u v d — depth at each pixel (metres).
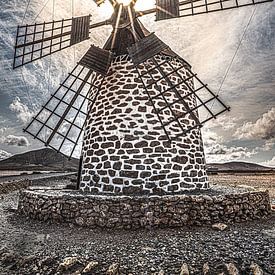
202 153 8.72
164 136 7.91
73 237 5.54
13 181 15.22
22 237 5.54
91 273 3.98
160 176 7.55
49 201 6.71
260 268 3.94
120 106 8.19
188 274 3.80
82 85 8.46
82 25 8.96
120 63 8.65
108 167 7.79
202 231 5.91
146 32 8.81
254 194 7.22
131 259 4.43
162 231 5.90
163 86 8.44
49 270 4.07
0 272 4.02
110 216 6.09
